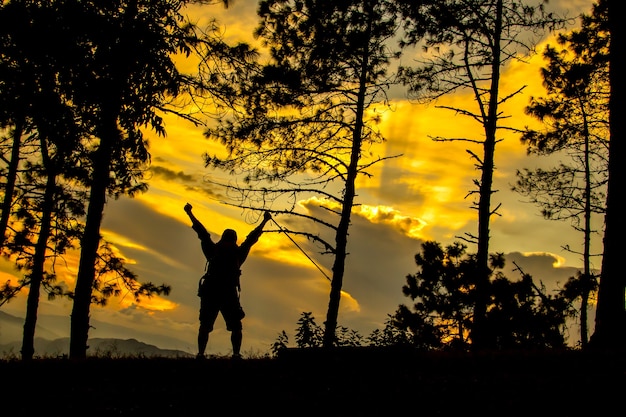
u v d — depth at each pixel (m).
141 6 12.50
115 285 19.19
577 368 9.23
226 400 7.75
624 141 13.15
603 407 7.34
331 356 9.49
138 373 9.03
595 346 12.54
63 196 19.92
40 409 7.43
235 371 9.09
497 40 19.06
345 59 19.36
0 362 10.05
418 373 9.16
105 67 11.69
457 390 8.14
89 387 8.28
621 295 12.70
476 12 18.78
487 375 8.99
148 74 12.27
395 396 7.90
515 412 7.24
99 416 7.22
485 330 18.58
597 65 21.20
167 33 13.03
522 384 8.34
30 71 10.50
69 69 10.84
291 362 9.49
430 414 7.23
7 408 7.46
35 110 10.78
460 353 11.20
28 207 20.27
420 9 18.89
